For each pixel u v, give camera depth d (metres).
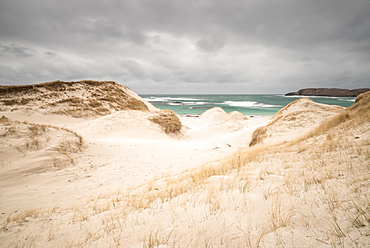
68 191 7.21
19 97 32.84
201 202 3.23
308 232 1.86
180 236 2.29
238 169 5.29
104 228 3.09
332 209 2.14
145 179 8.27
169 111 30.55
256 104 87.94
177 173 8.25
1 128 10.71
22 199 6.23
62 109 32.47
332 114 18.38
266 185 3.46
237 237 2.04
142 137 22.92
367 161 3.50
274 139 16.19
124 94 42.28
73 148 11.87
